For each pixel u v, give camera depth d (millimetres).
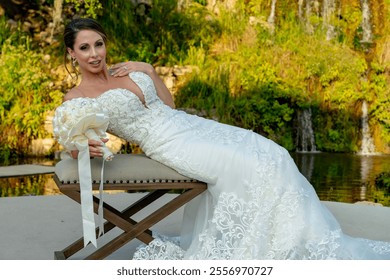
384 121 11625
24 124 9711
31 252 3578
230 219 2898
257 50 11336
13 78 9820
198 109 10781
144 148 2955
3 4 10523
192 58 11070
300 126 11359
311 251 2865
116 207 4996
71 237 3980
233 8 11547
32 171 8469
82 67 2936
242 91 11070
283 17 11797
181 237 3285
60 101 9922
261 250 2871
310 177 8906
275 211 2910
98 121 2695
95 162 2793
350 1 12070
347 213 4871
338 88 11438
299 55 11461
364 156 11109
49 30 10766
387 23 12031
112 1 10898
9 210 4836
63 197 5473
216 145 2912
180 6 11375
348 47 11914
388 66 11773
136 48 10867
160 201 5266
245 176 2902
